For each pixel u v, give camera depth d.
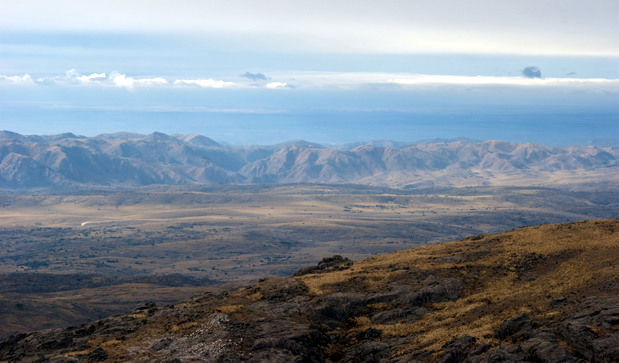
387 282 77.62
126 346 62.72
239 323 65.88
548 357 45.38
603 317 48.28
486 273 74.94
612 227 80.94
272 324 66.25
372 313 70.62
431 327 62.75
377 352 59.59
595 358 44.19
